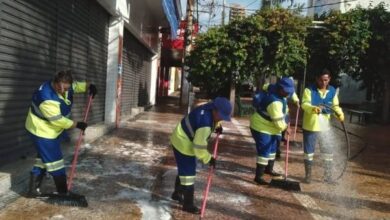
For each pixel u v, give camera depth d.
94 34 11.69
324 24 19.61
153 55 25.91
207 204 6.25
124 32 15.34
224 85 19.36
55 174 5.75
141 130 13.46
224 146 11.38
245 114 20.38
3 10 6.36
